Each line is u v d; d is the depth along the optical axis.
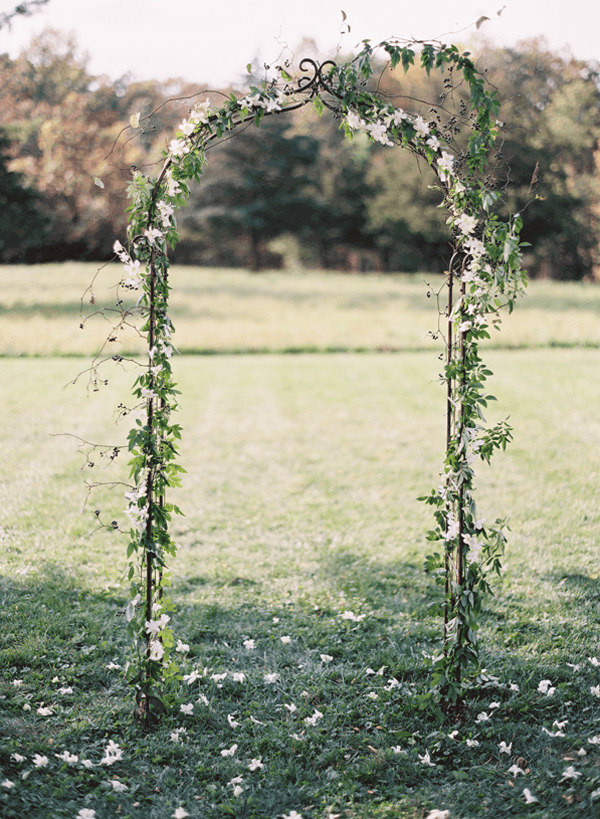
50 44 44.66
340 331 21.17
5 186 28.78
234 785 3.22
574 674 4.09
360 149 43.09
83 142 40.94
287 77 3.41
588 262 39.19
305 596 5.27
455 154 3.45
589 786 2.98
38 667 4.16
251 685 4.07
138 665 3.56
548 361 15.27
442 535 3.56
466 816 2.95
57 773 3.16
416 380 13.98
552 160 32.53
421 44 3.24
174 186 3.42
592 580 5.39
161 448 3.59
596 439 9.48
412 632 4.68
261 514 7.09
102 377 13.51
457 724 3.63
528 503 7.17
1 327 19.28
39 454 8.72
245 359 17.14
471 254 3.31
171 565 5.80
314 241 49.72
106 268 32.41
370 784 3.26
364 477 8.32
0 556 5.76
